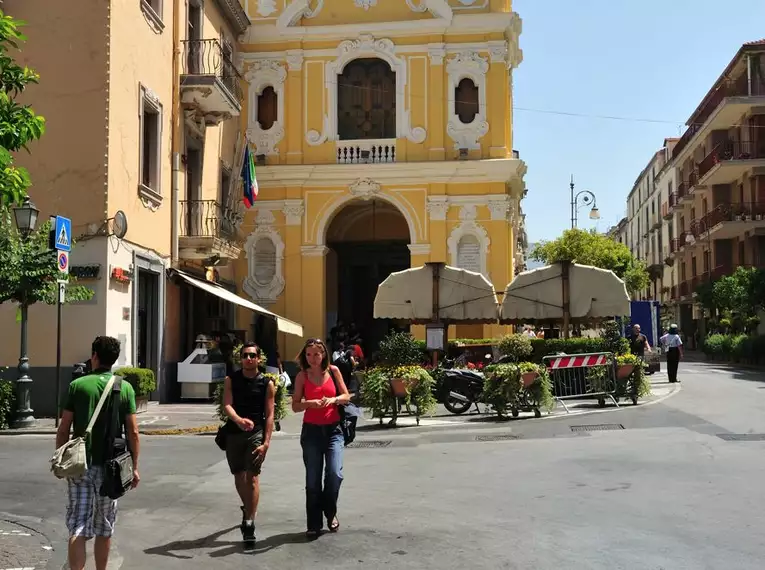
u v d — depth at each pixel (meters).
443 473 10.74
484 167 29.14
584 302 22.50
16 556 7.03
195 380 21.56
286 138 30.22
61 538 7.70
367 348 35.62
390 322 35.56
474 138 29.59
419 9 29.94
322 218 29.98
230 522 8.26
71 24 18.12
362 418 18.30
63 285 14.39
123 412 5.96
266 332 29.89
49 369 17.67
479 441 14.05
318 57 30.31
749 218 45.16
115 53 18.38
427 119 29.73
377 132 30.38
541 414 17.52
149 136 21.27
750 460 10.86
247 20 29.94
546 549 6.88
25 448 13.30
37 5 18.19
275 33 30.23
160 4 21.44
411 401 16.66
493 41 29.58
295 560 6.79
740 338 39.78
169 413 18.52
